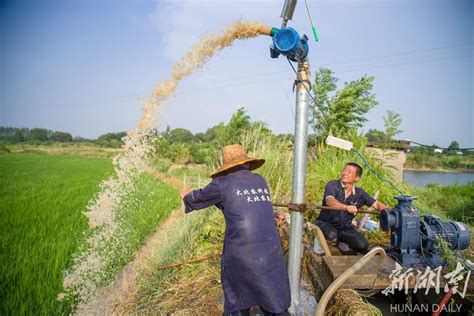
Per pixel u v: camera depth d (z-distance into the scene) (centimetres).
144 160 382
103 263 457
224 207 245
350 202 380
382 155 822
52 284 443
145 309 329
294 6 248
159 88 351
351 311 215
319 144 744
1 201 1088
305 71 259
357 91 1104
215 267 398
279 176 576
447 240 290
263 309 228
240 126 1259
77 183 1650
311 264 341
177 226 532
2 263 515
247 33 288
